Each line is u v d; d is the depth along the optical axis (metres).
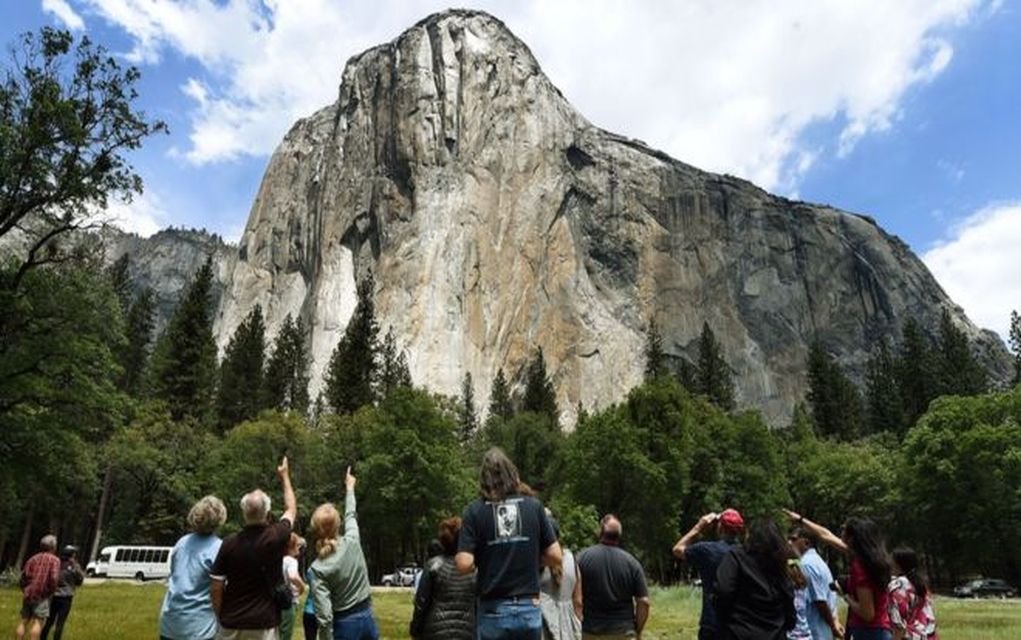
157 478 68.19
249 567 6.73
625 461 61.41
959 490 62.59
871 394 126.25
